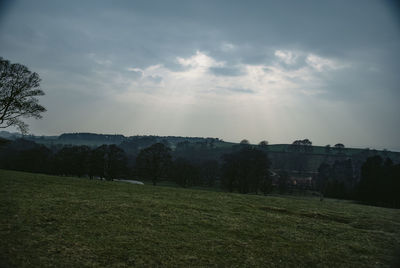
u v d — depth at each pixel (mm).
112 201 18641
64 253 9750
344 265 11164
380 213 24734
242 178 66938
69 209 15359
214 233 13602
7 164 78312
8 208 14273
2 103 36562
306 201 30188
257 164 66688
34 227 11961
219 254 11109
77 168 77250
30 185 22453
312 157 138625
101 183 29281
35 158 78188
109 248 10555
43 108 39875
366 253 12766
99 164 74562
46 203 16203
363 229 17703
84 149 79125
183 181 77688
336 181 85812
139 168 74438
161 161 73625
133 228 13117
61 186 23750
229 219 16578
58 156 79375
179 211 17422
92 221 13586
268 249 12180
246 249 11914
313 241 13859
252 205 22609
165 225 14102
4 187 20156
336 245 13562
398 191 65312
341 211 23672
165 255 10453
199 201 22281
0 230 11086
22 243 10164
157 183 90875
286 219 18125
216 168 92438
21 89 37656
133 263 9570
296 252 12125
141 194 23422
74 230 12117
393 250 13438
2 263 8523
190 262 10102
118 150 75500
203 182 92250
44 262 8945
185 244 11750
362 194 73438
